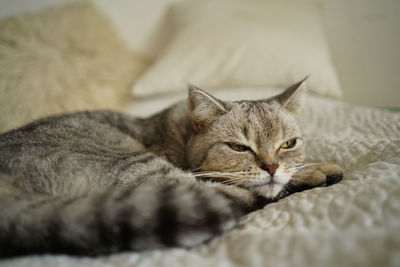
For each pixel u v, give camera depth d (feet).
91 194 0.78
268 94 1.59
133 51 2.23
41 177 0.89
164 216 0.72
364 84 2.15
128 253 0.72
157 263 0.68
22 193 0.83
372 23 2.04
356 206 0.72
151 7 2.35
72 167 0.92
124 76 1.93
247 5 1.89
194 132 1.11
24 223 0.71
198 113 1.06
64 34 1.80
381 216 0.68
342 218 0.71
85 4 2.11
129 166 0.95
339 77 2.20
